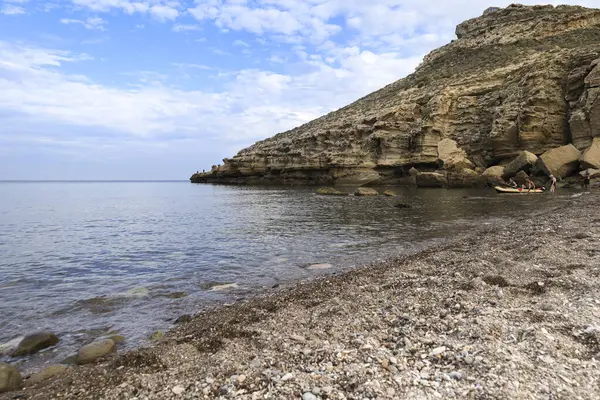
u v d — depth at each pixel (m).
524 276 9.41
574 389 4.39
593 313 6.66
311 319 7.63
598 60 46.19
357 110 91.81
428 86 78.75
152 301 10.27
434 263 11.95
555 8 91.38
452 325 6.53
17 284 12.22
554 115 49.50
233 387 4.91
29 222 32.06
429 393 4.47
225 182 107.81
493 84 61.78
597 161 41.97
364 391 4.58
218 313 8.94
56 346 7.47
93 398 4.90
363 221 25.08
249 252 16.66
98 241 21.09
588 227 15.95
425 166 61.53
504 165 53.34
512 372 4.80
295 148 85.88
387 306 7.95
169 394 4.87
